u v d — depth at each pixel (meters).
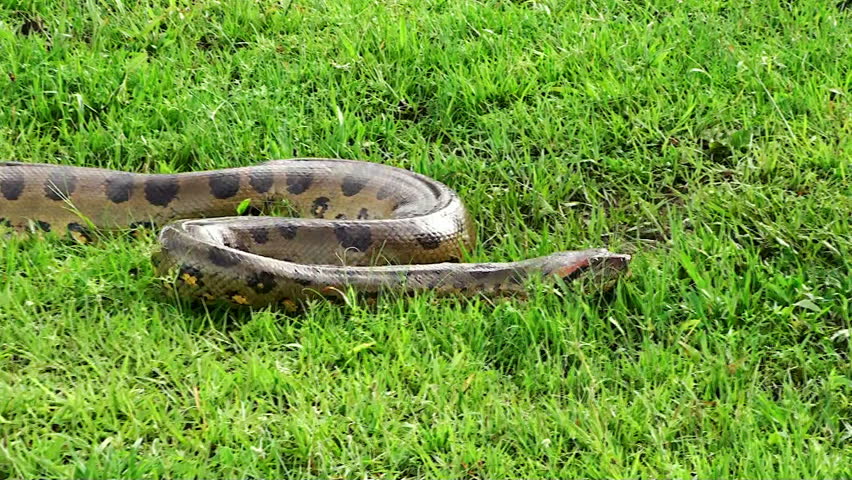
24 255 3.90
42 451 3.43
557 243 4.08
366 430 3.54
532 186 4.26
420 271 3.85
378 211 4.18
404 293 3.83
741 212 4.11
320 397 3.59
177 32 4.70
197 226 3.89
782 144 4.33
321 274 3.80
